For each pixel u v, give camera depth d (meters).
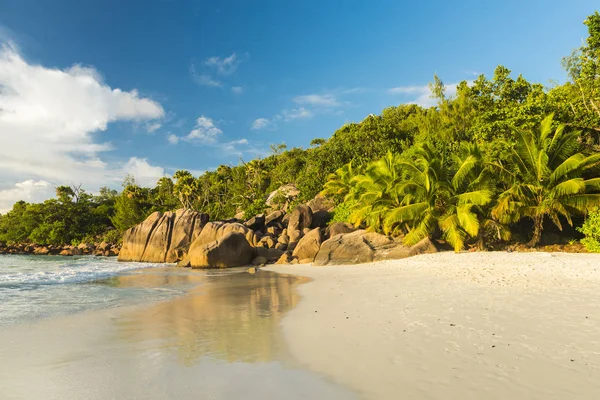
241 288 15.76
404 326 7.64
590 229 21.05
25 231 77.75
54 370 5.84
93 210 83.88
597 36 25.91
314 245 30.16
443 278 14.56
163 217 40.84
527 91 36.69
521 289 11.11
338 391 4.79
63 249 64.88
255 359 6.16
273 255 32.47
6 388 5.18
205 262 28.69
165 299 13.03
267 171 86.75
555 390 4.50
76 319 9.62
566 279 12.64
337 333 7.47
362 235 27.55
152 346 7.07
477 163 24.91
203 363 6.04
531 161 23.14
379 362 5.71
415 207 24.91
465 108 43.03
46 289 16.12
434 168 25.31
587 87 27.47
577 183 20.75
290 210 52.72
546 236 25.31
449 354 5.86
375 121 54.12
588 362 5.29
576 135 22.38
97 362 6.19
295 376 5.35
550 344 6.09
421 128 49.22
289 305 11.15
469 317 8.08
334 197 46.25
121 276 22.28
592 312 8.05
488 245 25.00
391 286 13.35
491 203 24.50
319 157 57.16
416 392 4.63
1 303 12.38
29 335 7.99
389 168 30.06
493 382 4.78
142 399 4.75
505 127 27.41
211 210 76.12
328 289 13.91
